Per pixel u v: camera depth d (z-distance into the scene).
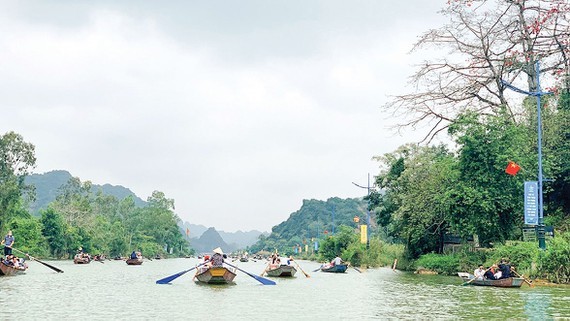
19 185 80.31
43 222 86.38
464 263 37.53
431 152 47.19
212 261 30.97
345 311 16.98
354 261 59.94
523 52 38.81
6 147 76.94
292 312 16.66
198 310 16.95
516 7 39.31
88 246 97.12
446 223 42.94
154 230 159.12
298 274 43.03
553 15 37.62
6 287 25.16
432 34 41.28
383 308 17.84
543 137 38.09
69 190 122.69
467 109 37.53
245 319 14.98
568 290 25.00
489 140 34.62
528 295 22.53
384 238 85.56
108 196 149.75
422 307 18.17
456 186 35.19
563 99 39.97
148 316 15.45
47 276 34.84
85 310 16.75
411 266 48.41
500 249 31.75
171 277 29.00
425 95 42.53
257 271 52.59
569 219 37.25
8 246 34.47
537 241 31.06
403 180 44.81
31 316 15.25
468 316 15.75
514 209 34.28
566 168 36.84
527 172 34.19
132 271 47.22
